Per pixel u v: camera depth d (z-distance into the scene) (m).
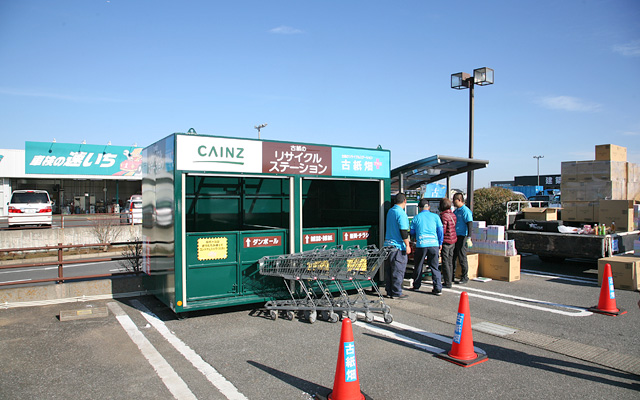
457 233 9.13
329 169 7.64
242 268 6.79
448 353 5.00
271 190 9.59
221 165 6.54
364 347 5.32
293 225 7.21
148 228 7.82
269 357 4.98
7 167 31.14
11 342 5.47
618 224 10.88
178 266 6.23
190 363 4.79
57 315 6.73
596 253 9.85
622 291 8.45
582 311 6.98
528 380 4.34
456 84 12.75
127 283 8.10
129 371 4.56
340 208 9.59
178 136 6.21
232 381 4.32
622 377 4.43
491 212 16.16
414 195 11.37
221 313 6.89
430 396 3.99
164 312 6.93
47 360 4.87
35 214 19.20
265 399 3.93
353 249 7.55
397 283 7.75
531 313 6.86
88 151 33.28
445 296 8.06
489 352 5.13
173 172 6.22
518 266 9.62
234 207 9.16
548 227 11.27
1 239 15.56
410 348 5.29
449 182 11.07
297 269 6.70
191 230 8.68
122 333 5.85
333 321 6.39
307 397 3.98
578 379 4.37
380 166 8.32
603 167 11.34
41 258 15.12
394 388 4.15
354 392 3.81
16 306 7.25
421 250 8.20
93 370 4.59
